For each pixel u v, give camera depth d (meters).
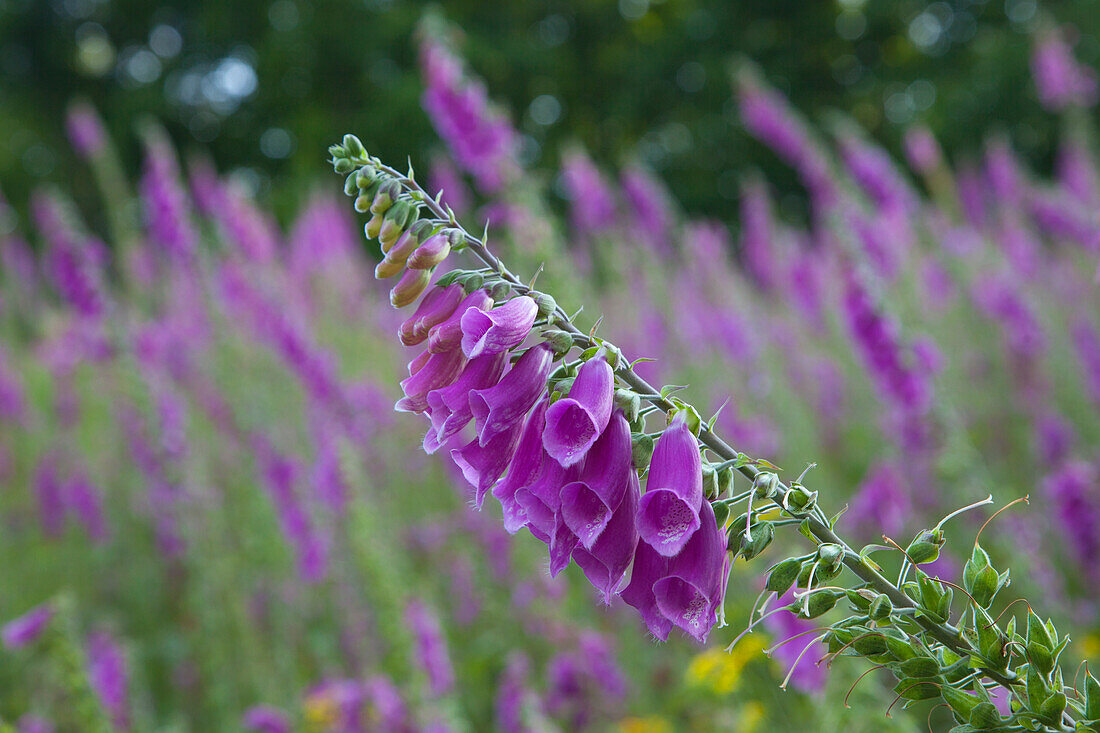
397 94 26.11
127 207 8.43
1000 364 7.70
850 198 7.20
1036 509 5.72
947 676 1.48
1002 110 25.84
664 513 1.47
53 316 10.98
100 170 8.27
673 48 30.62
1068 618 4.34
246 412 6.59
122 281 8.83
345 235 10.06
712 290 8.64
